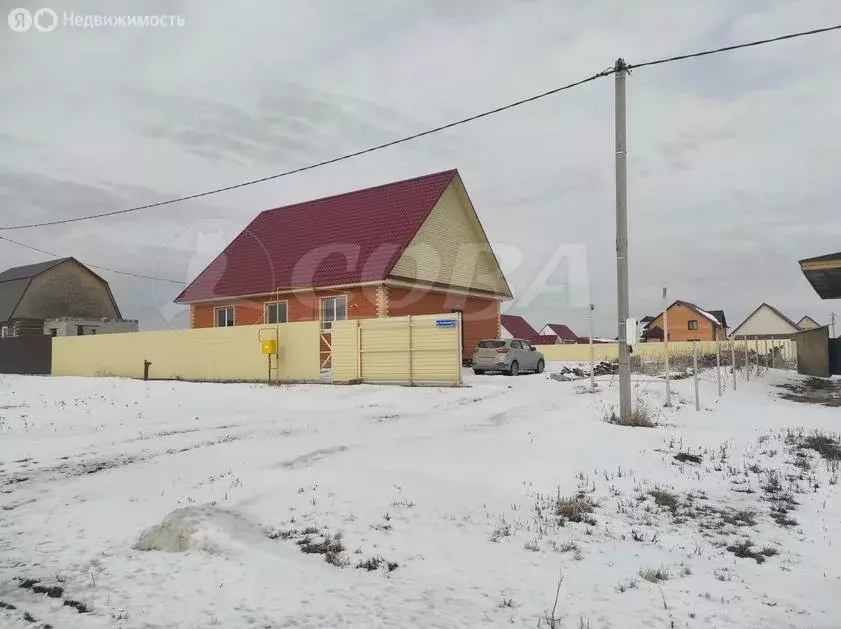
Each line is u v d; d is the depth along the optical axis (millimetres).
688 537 5848
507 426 11383
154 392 18922
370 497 6641
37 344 31078
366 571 4754
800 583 4773
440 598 4266
